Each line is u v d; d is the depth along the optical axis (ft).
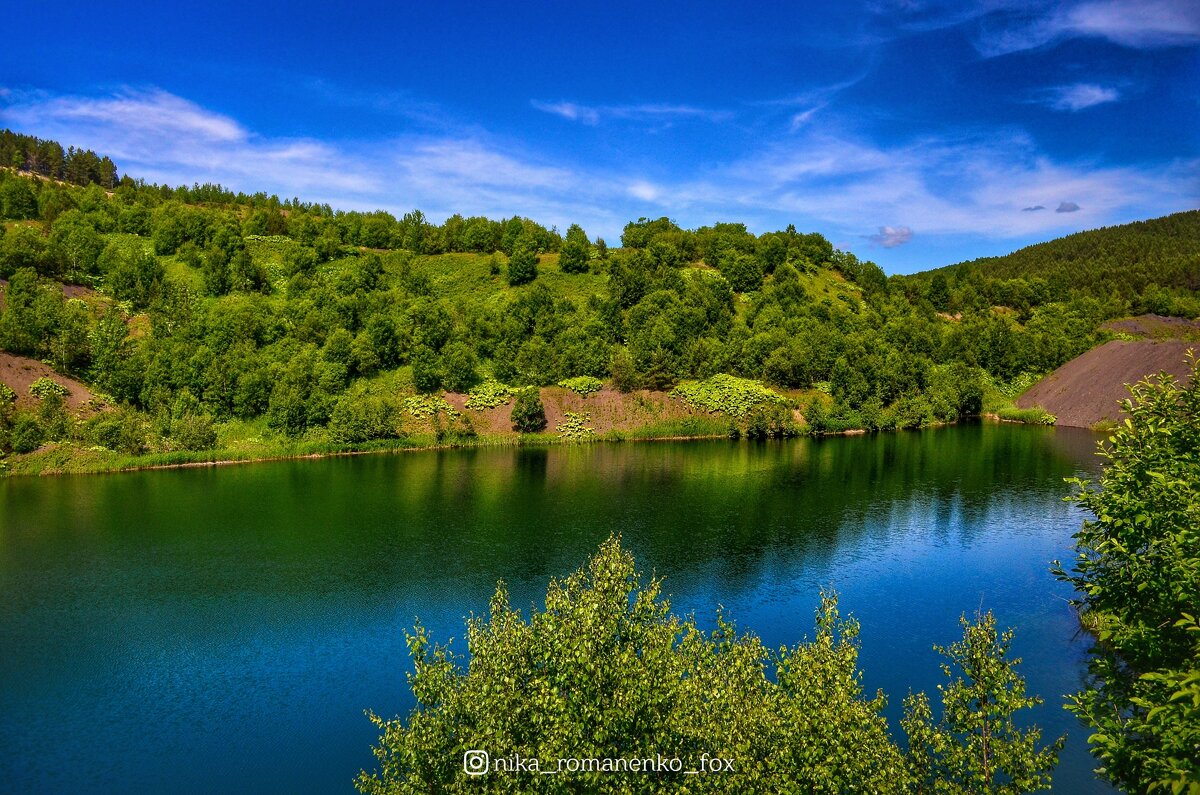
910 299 470.39
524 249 401.70
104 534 158.71
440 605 120.57
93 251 333.83
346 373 285.84
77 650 106.11
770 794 49.65
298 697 94.07
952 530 163.63
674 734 49.47
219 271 330.75
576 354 308.81
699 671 57.98
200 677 98.78
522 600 121.39
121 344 263.29
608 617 52.80
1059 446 273.95
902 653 103.81
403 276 360.28
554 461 245.45
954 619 115.65
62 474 216.33
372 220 440.45
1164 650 46.01
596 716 47.26
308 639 109.40
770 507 183.11
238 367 265.95
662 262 409.49
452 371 290.76
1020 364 386.11
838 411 315.99
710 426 299.17
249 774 79.10
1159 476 44.75
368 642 108.27
